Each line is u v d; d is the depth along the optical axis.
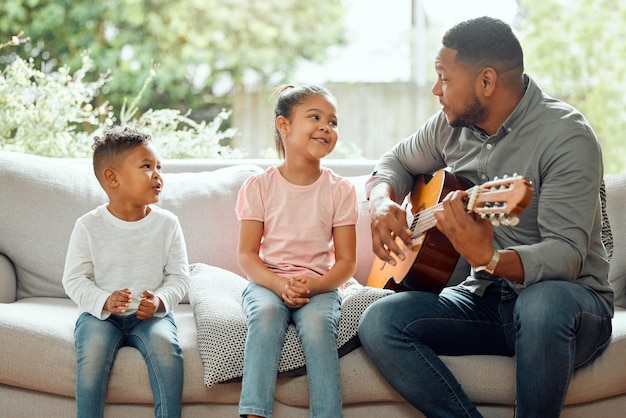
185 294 2.56
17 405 2.21
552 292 2.06
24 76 4.17
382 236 2.35
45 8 6.98
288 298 2.25
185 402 2.20
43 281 2.69
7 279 2.62
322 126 2.43
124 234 2.38
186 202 2.81
